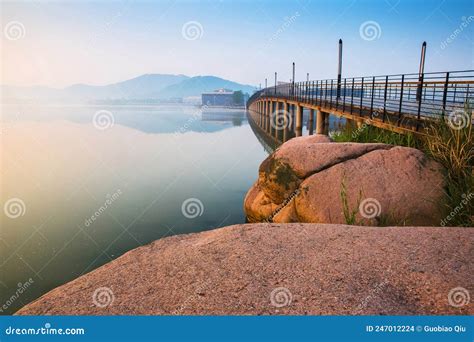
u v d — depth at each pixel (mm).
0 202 13789
